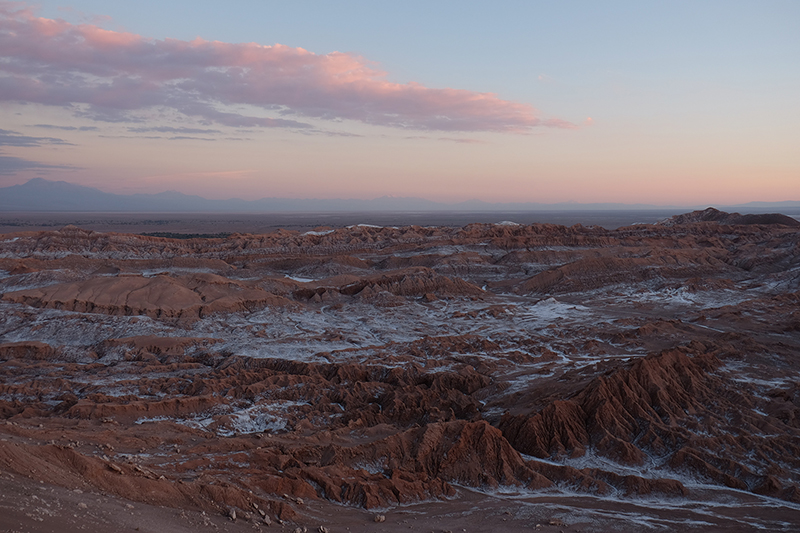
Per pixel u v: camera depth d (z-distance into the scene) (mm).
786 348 66938
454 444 39281
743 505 34219
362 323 94812
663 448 41594
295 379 61375
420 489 34906
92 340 76562
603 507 33594
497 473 38062
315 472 35094
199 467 34250
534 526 30047
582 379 54031
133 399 53156
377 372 65688
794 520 31906
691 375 51125
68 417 47562
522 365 69188
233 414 50344
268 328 87188
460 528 29328
